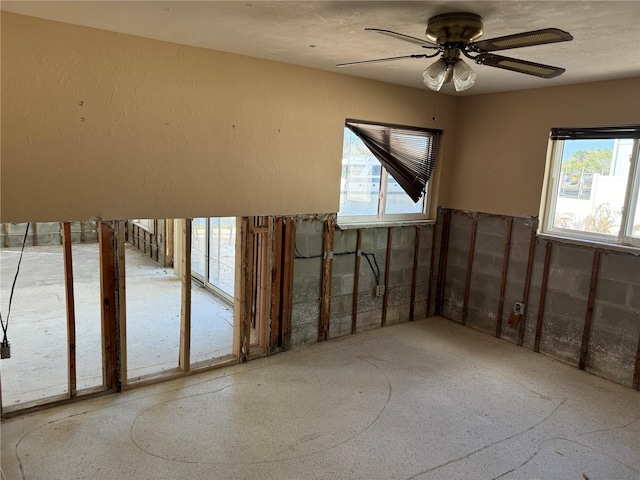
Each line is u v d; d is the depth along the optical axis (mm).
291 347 4277
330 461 2684
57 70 2744
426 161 4988
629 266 3770
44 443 2725
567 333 4223
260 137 3643
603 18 2361
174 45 3119
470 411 3316
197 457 2664
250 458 2676
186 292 3537
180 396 3344
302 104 3830
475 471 2656
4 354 3025
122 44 2926
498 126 4676
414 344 4551
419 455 2777
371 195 4707
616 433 3107
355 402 3369
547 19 2408
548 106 4234
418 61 3467
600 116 3879
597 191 4027
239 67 3426
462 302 5184
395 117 4508
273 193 3824
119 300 3240
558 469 2705
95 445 2730
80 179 2924
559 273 4254
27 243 9141
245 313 3889
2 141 2643
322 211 4188
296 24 2643
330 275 4395
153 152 3160
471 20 2342
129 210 3141
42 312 5043
